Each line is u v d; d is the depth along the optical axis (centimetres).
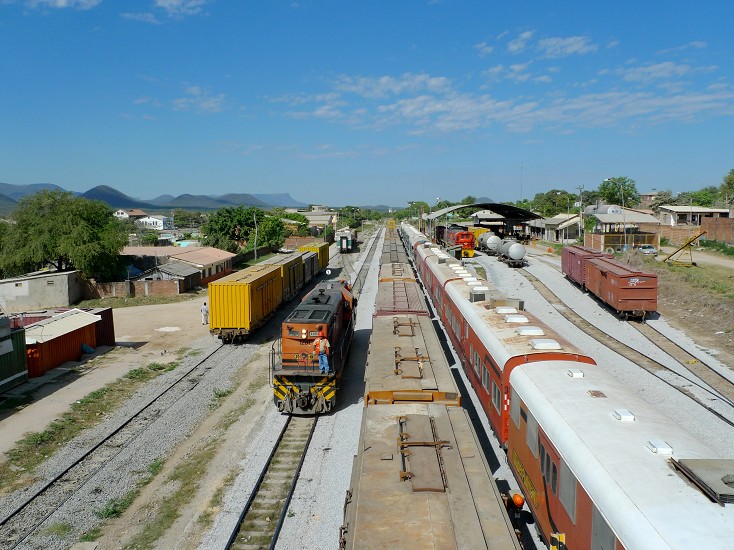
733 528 643
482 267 5697
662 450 822
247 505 1362
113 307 4306
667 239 6631
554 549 996
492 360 1546
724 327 3038
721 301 3288
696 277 3931
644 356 2623
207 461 1623
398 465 1014
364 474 984
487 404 1631
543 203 13750
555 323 3347
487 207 8406
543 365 1294
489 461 1567
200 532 1261
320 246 6097
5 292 4241
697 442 873
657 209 9006
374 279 5603
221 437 1798
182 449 1742
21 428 1881
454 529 814
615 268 3597
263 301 3269
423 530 815
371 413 1271
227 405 2111
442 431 1141
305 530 1262
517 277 5025
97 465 1631
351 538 802
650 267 4669
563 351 1375
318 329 1953
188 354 2877
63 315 2956
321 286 2730
